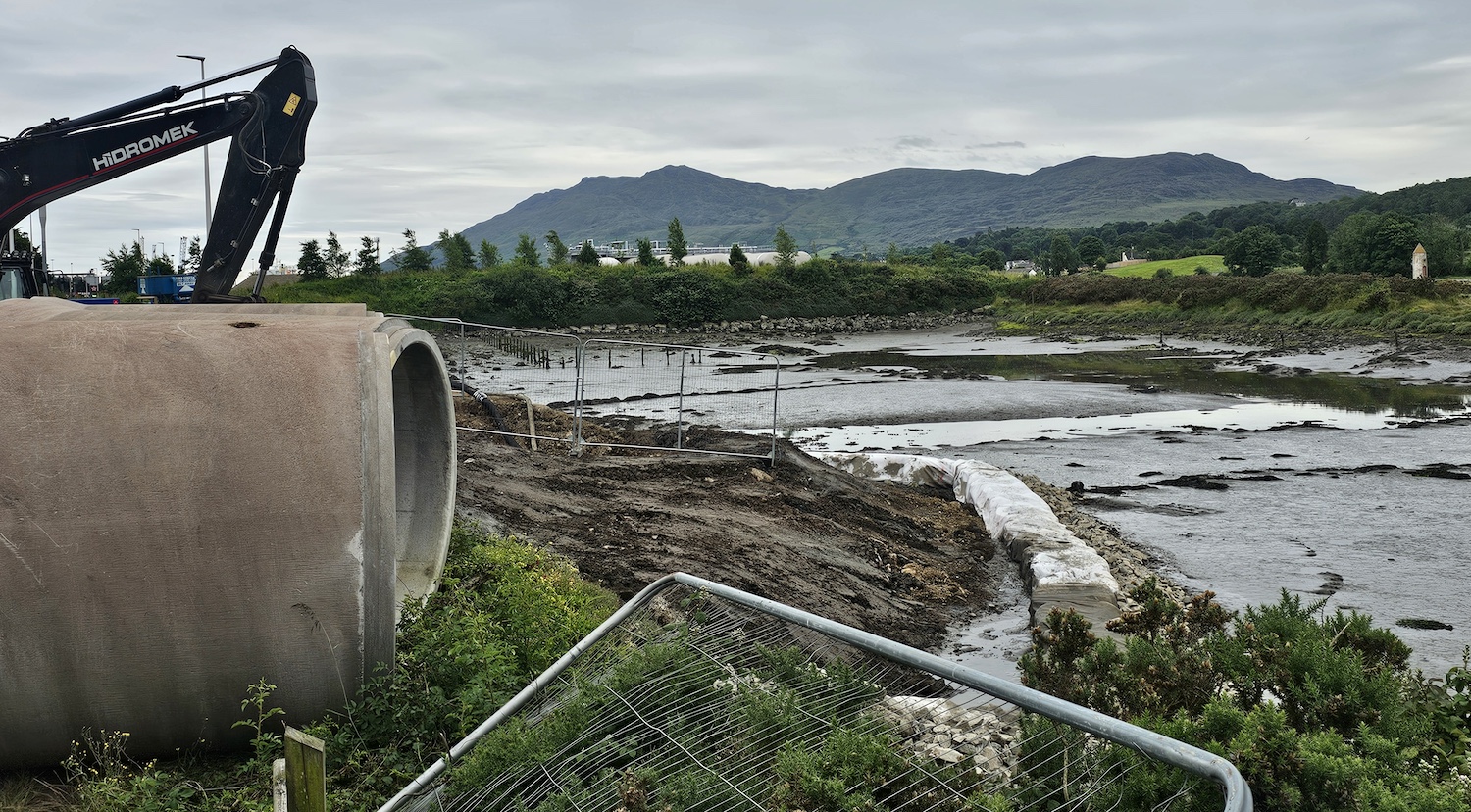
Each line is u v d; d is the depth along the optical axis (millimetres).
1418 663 10141
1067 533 13758
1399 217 89312
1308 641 5578
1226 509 17172
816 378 38750
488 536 9961
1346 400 30891
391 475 6102
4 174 14117
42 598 5402
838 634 4277
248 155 15078
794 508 14094
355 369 6145
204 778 5734
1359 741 4969
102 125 14562
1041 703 3480
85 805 5258
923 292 83750
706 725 5090
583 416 25406
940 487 18172
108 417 5629
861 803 4168
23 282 17453
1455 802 4094
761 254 113062
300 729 5969
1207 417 27984
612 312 70812
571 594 8328
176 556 5566
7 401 5578
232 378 5902
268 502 5703
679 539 11703
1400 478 19578
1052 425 26625
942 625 11008
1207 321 63969
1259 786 4312
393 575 6070
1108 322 69188
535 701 5477
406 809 4883
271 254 15672
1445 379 35438
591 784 4758
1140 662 5773
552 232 88125
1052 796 4281
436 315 65688
